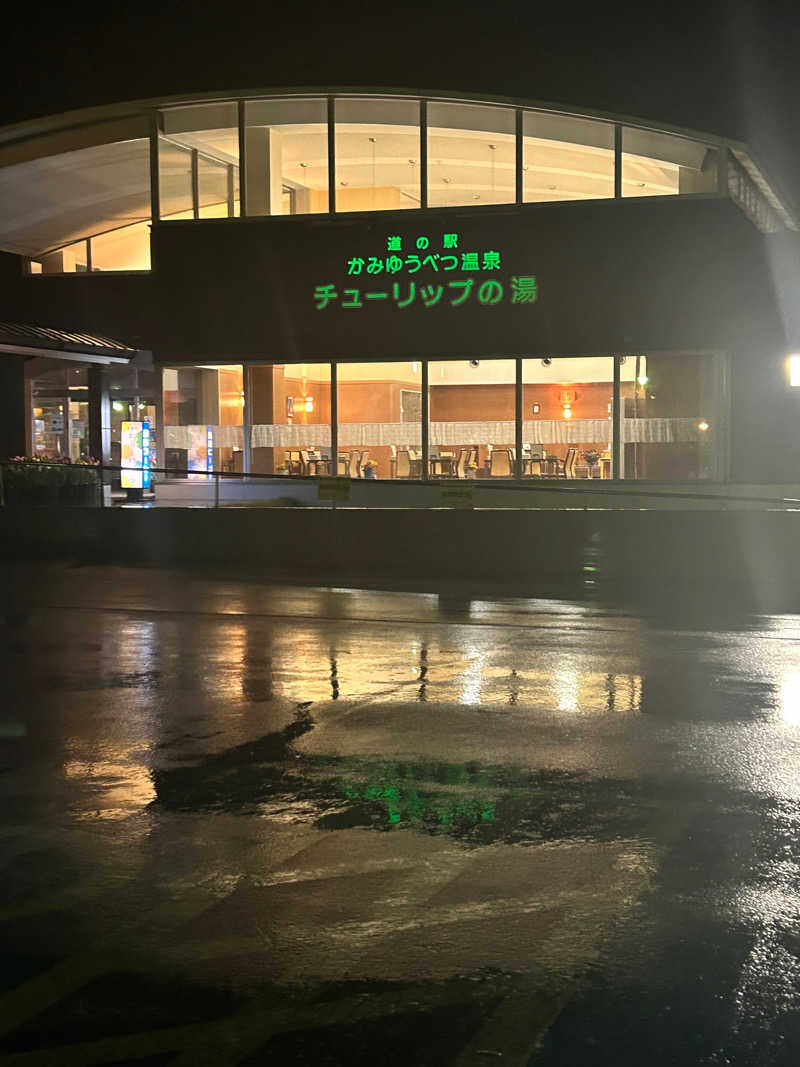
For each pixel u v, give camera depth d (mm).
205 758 7242
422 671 10055
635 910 4812
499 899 4934
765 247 22547
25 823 5996
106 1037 3791
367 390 24281
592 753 7344
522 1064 3617
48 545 19922
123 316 25234
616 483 23266
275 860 5426
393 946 4469
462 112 23344
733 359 22703
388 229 23906
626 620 13039
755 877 5199
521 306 23516
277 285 24453
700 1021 3883
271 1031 3820
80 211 25688
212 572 17875
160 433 25188
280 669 10164
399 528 18172
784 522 16203
